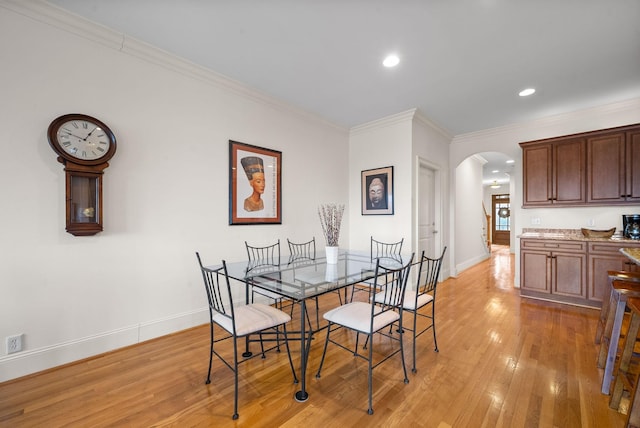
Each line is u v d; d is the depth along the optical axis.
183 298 2.57
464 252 5.65
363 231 4.28
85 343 2.05
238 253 2.98
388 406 1.57
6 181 1.76
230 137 2.92
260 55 2.42
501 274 5.05
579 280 3.24
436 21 1.97
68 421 1.45
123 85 2.21
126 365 1.98
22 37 1.80
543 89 3.02
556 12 1.87
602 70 2.62
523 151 3.82
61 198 1.95
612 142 3.20
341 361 2.07
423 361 2.05
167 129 2.46
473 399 1.63
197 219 2.66
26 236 1.82
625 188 3.11
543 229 3.90
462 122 4.11
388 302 2.09
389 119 3.89
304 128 3.72
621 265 2.98
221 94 2.84
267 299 3.20
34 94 1.84
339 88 3.04
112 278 2.17
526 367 1.96
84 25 1.99
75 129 1.95
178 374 1.88
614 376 1.64
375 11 1.88
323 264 2.47
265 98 3.19
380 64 2.55
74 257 2.00
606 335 1.92
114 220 2.18
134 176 2.28
